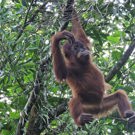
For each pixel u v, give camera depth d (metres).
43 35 14.80
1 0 15.21
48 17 14.79
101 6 15.41
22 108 16.25
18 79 16.05
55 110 15.54
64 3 14.33
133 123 14.35
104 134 14.65
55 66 13.92
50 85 14.92
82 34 15.19
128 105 14.83
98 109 14.86
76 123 14.38
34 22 15.18
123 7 15.75
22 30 15.18
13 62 14.72
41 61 14.13
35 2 15.69
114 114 15.88
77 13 14.48
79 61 14.76
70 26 16.59
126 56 16.22
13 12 16.58
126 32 17.06
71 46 14.95
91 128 14.03
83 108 14.72
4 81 15.98
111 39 17.48
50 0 15.16
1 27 14.73
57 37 13.89
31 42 14.59
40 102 14.80
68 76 14.77
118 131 15.67
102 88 14.82
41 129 15.70
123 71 17.30
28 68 15.49
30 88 15.92
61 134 14.63
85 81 14.72
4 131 16.62
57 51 13.92
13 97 16.75
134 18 17.27
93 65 15.01
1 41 14.45
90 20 15.43
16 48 14.74
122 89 16.33
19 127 14.93
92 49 16.53
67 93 16.03
